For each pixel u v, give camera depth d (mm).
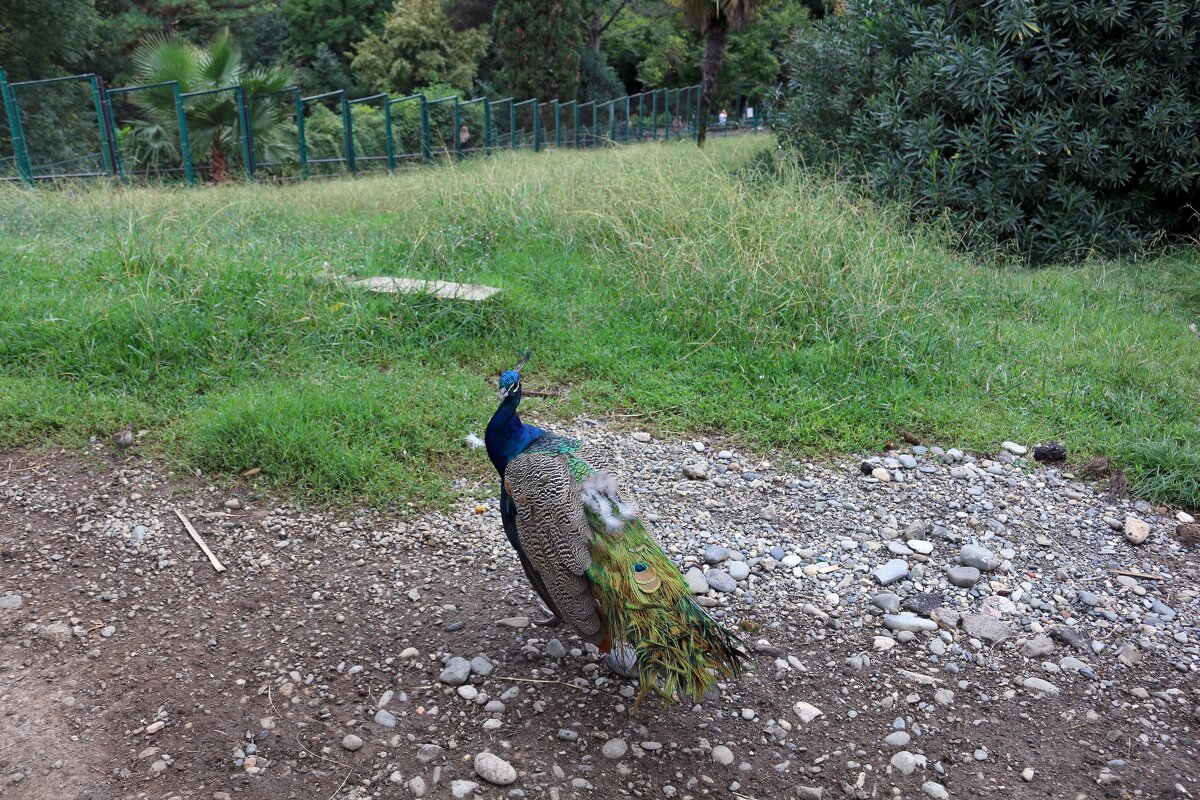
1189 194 9977
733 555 4281
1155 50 9531
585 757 3057
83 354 5727
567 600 3037
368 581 4000
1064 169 9773
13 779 2887
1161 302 7980
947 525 4637
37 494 4566
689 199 8711
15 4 21000
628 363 6348
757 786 2971
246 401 5207
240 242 7840
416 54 33531
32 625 3639
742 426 5621
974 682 3520
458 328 6617
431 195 10086
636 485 4914
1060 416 5801
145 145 19766
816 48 12094
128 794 2854
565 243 8578
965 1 10297
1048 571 4273
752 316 6719
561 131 30016
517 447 3328
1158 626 3887
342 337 6285
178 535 4285
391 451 5023
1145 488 4953
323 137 23312
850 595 4039
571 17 33562
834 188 9109
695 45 44219
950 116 10438
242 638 3609
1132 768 3086
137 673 3396
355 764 3006
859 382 6043
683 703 3332
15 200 9453
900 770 3053
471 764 3008
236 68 19875
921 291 7465
